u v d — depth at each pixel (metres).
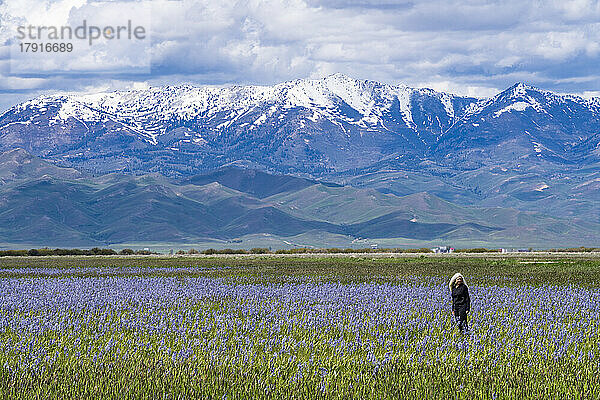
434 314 50.06
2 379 28.59
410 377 30.08
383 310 51.34
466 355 34.22
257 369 31.27
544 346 37.59
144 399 26.33
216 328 42.34
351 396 27.14
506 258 169.12
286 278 91.19
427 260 157.75
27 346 34.81
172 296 62.31
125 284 77.44
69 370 30.56
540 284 79.81
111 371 30.30
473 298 60.53
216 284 77.94
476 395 27.42
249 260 164.50
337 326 43.50
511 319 47.69
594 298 62.69
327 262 147.25
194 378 29.14
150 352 35.06
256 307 53.69
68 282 80.88
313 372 30.44
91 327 42.84
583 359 33.88
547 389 28.25
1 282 81.44
